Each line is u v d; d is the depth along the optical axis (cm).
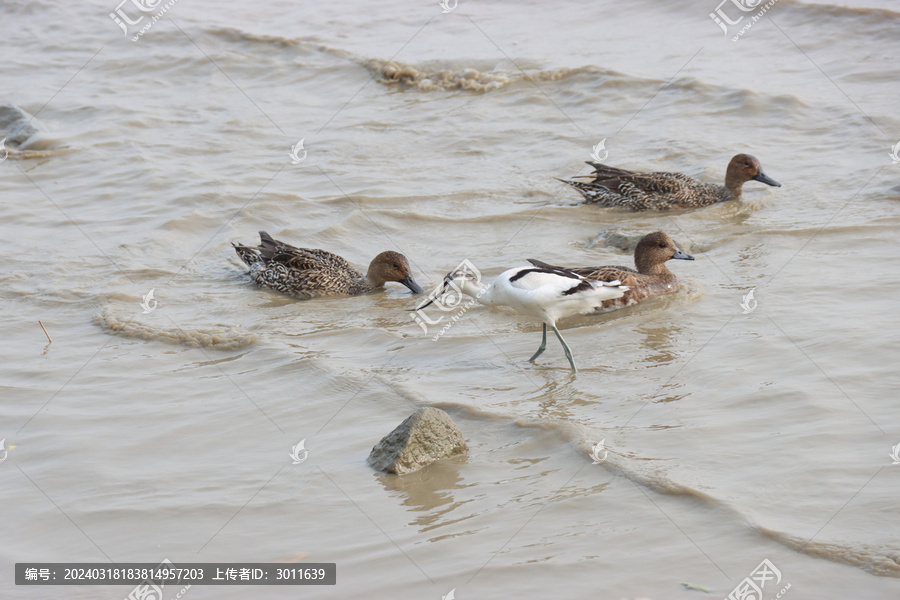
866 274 1409
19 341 1376
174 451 1048
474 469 973
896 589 735
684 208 1850
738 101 2267
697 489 888
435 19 3044
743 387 1101
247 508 925
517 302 1198
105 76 2802
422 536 862
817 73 2362
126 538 884
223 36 3014
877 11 2561
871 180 1827
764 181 1831
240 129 2386
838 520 827
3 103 2505
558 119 2333
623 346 1265
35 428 1109
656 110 2309
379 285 1573
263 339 1339
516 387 1161
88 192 2027
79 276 1617
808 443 960
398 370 1234
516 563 811
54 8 3397
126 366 1278
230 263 1702
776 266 1497
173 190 2005
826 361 1139
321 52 2856
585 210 1878
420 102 2523
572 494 912
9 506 946
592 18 2916
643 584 770
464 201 1925
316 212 1889
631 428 1031
